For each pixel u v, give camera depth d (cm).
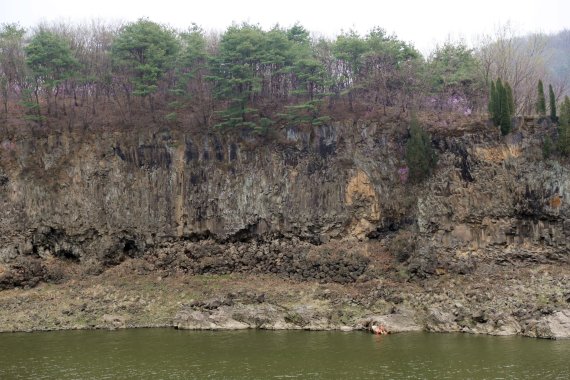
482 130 7288
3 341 5581
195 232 7600
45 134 7706
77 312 6397
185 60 8319
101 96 8531
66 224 7450
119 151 7719
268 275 7200
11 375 4509
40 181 7506
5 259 7150
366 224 7419
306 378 4359
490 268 6738
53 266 7225
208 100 8125
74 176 7594
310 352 5059
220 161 7738
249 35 7888
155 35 8088
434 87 8388
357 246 7262
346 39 8250
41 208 7438
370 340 5488
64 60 7956
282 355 4981
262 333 5862
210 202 7625
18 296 6712
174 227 7606
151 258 7456
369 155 7588
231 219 7562
